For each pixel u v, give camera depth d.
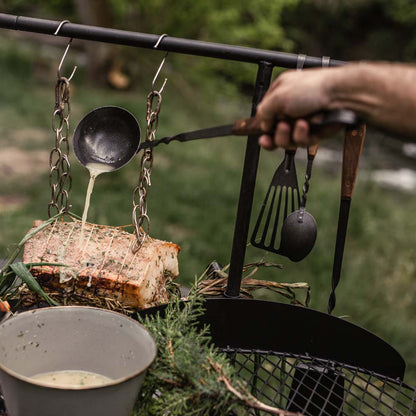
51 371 0.83
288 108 0.62
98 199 3.51
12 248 2.55
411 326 2.51
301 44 11.17
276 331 1.03
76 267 0.98
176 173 4.47
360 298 2.67
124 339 0.81
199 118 7.50
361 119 0.63
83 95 7.01
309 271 2.94
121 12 7.76
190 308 0.93
